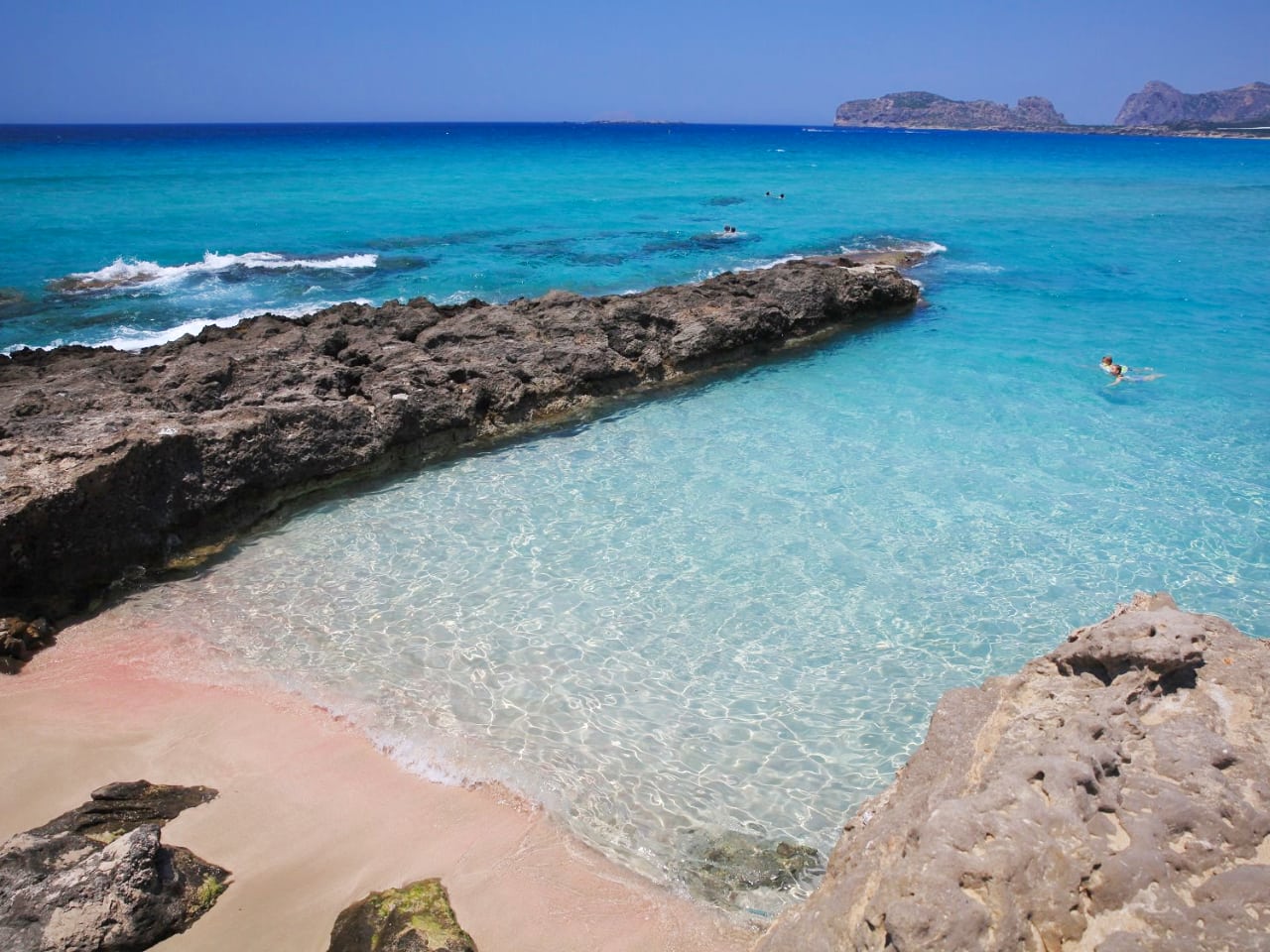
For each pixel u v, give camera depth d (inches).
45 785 329.4
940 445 668.1
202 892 280.7
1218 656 263.6
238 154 3602.4
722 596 470.6
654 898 288.0
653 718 378.3
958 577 489.7
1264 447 662.5
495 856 304.3
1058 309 1104.8
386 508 569.9
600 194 2194.9
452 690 393.4
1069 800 207.6
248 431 546.6
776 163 3759.8
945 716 279.7
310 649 422.0
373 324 801.6
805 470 624.4
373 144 5032.0
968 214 1969.7
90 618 448.8
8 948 246.8
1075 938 184.7
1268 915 183.3
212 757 347.9
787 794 335.6
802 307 967.6
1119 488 596.4
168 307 997.8
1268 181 2915.8
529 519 554.3
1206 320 1040.8
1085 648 270.1
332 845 306.3
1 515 424.8
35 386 597.9
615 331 807.1
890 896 188.9
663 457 647.1
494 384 697.6
